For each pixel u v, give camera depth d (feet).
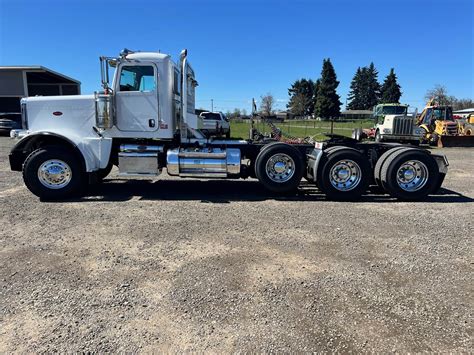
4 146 58.70
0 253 14.53
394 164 24.35
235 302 11.02
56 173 23.52
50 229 17.56
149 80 24.63
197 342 9.16
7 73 94.27
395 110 76.28
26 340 9.15
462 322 10.11
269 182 25.07
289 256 14.57
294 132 73.51
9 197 24.22
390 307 10.83
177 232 17.33
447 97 228.63
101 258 14.16
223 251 15.02
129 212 20.79
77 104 24.64
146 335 9.41
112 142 25.68
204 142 26.25
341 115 268.82
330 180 24.50
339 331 9.66
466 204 23.93
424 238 16.85
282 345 9.08
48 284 12.01
